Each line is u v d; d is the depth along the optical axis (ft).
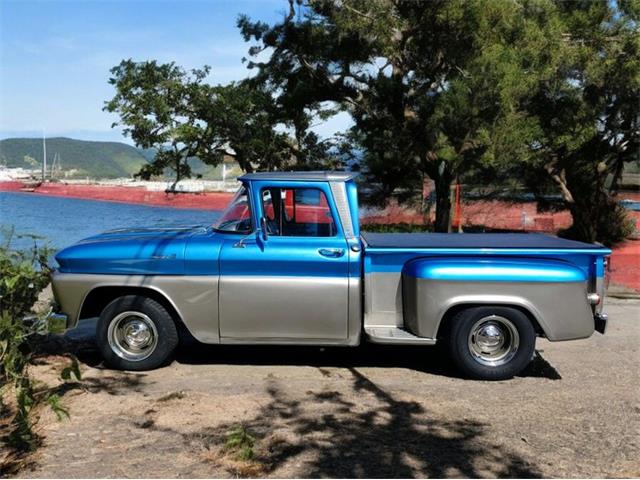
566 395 16.65
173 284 17.90
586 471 12.23
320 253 17.74
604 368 19.20
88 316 19.31
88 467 12.16
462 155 34.60
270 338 18.04
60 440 13.41
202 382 17.42
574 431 14.19
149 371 18.37
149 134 47.85
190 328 18.03
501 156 33.19
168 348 18.28
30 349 18.28
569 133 38.11
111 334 18.21
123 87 46.96
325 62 39.29
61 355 19.81
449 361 19.76
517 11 32.76
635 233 52.85
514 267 17.37
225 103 46.91
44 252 19.72
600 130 42.70
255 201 17.97
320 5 35.42
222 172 60.49
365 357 20.18
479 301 17.31
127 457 12.60
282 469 12.16
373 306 18.25
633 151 45.37
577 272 17.39
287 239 17.84
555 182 48.47
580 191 49.75
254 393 16.53
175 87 46.91
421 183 50.42
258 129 48.14
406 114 37.50
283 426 14.29
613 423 14.66
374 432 14.02
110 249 18.11
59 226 38.32
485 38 32.17
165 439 13.50
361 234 22.00
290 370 18.70
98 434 13.73
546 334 17.34
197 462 12.41
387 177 45.50
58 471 11.98
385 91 36.88
